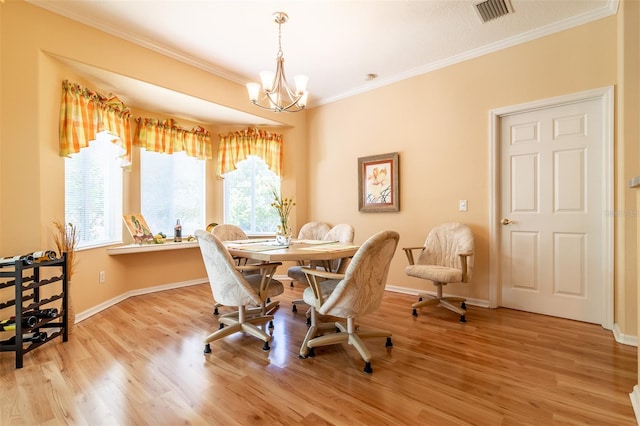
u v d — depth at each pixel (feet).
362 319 9.00
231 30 8.93
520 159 9.67
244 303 7.02
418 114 11.56
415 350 6.98
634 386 5.28
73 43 8.09
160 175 12.95
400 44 9.80
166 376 5.87
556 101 8.86
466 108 10.47
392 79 12.16
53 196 8.03
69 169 9.12
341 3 7.78
